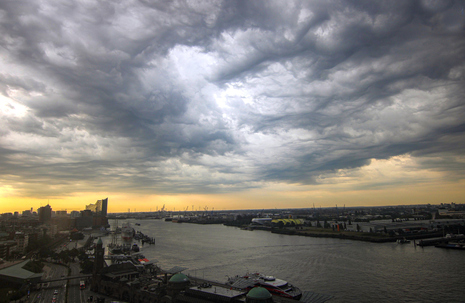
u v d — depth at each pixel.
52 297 173.38
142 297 157.12
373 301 169.38
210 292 138.25
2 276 194.75
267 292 125.06
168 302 144.50
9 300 164.00
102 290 183.88
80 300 167.25
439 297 174.38
